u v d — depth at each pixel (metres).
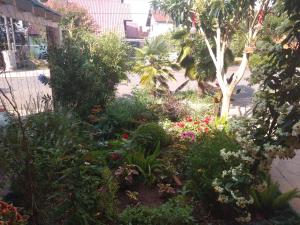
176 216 3.06
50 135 3.22
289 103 2.93
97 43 8.52
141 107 6.95
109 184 3.15
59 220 2.78
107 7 31.91
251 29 7.00
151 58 10.11
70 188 2.71
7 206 2.38
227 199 3.14
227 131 4.06
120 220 3.05
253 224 3.27
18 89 10.13
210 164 3.46
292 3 2.88
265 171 3.21
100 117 6.21
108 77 8.13
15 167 2.85
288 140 2.78
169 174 4.18
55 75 6.47
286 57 2.93
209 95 9.89
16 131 3.04
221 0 6.67
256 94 3.09
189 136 5.24
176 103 7.59
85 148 3.48
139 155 4.29
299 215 3.44
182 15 7.92
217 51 7.72
